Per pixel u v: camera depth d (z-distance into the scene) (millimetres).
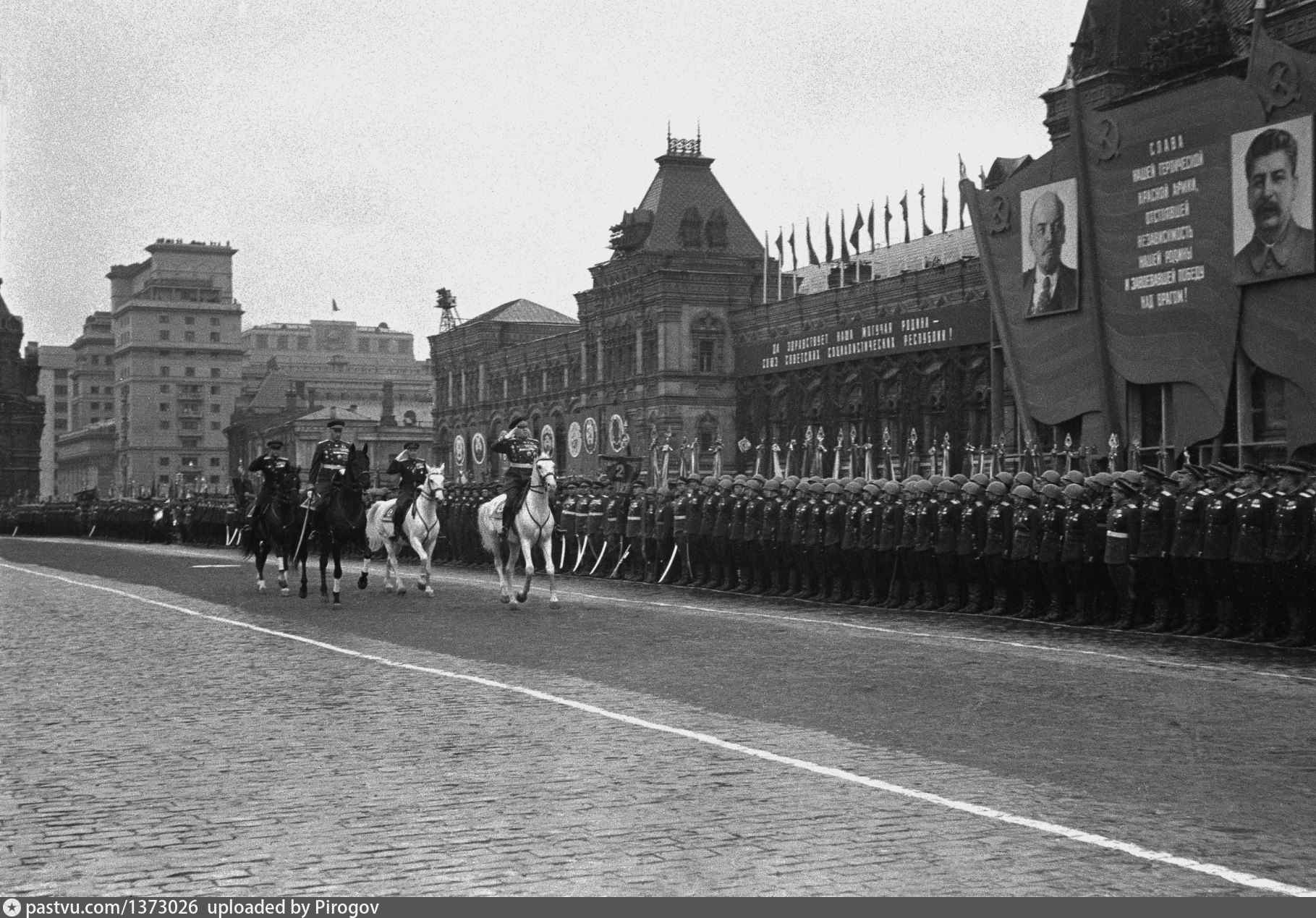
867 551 34938
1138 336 55469
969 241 90625
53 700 19219
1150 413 57469
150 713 18016
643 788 13484
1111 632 28453
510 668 22359
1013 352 62812
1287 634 26453
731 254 108438
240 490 56344
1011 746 15688
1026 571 31281
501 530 35500
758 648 25188
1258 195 49312
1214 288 51656
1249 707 18391
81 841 11656
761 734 16406
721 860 10977
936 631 28594
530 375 130875
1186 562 27344
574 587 42750
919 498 33812
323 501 35219
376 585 43250
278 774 14211
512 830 11922
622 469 57812
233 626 29562
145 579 46812
